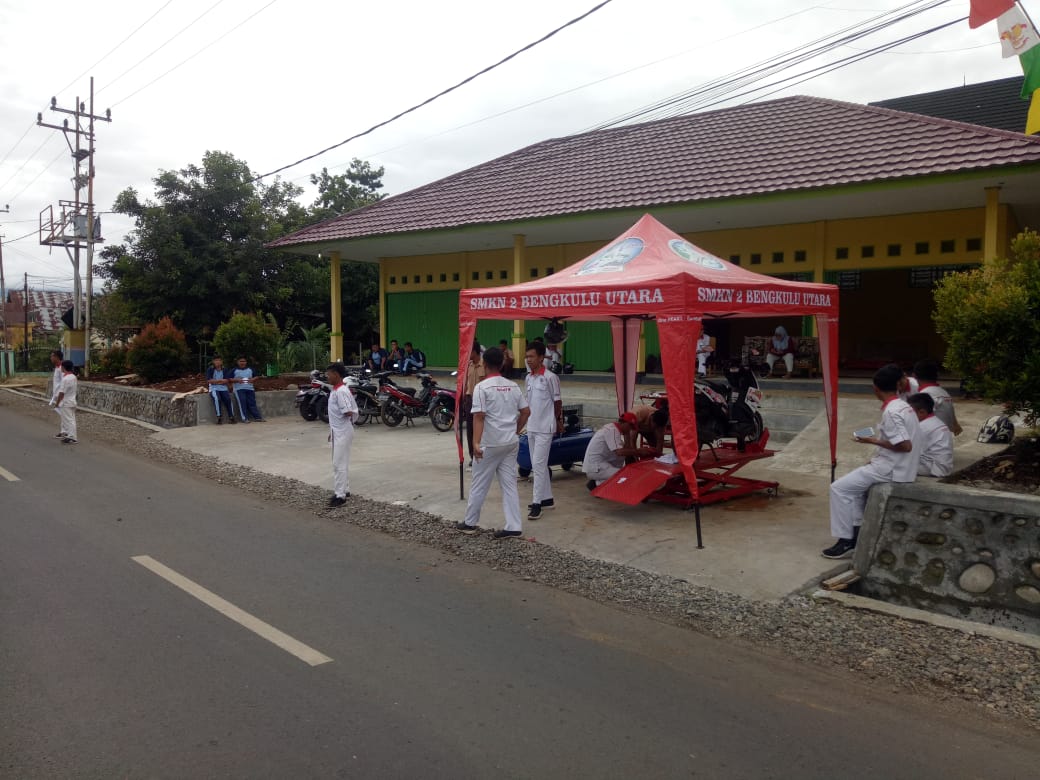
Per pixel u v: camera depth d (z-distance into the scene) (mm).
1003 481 7043
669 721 3998
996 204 12414
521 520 7863
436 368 22031
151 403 17547
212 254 25875
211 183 26156
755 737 3846
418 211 19562
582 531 7801
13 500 9234
